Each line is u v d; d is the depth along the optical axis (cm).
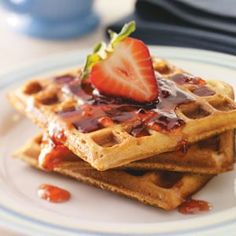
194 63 59
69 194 52
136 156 50
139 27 65
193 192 51
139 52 52
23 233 48
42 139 55
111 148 49
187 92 52
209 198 50
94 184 52
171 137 50
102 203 51
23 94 56
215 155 51
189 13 65
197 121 50
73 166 52
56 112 53
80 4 72
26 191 52
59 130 52
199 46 63
